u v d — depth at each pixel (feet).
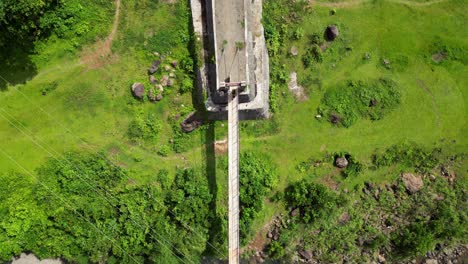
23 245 71.15
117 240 71.56
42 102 72.64
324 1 72.95
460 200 72.74
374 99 72.84
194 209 71.15
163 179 72.49
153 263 71.31
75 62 72.64
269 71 72.74
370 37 73.00
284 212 72.84
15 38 69.92
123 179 72.23
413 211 72.84
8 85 72.23
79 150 72.59
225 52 63.87
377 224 73.00
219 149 72.84
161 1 72.38
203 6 69.05
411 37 72.90
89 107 72.69
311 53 72.95
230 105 63.57
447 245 73.15
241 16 63.31
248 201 71.31
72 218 71.26
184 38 71.87
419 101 72.90
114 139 72.69
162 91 72.59
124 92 72.84
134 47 72.69
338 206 72.69
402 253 72.74
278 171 73.05
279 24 72.74
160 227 71.36
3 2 62.69
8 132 72.59
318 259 72.74
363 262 72.79
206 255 72.59
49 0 68.80
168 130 72.79
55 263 72.49
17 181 71.77
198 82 71.51
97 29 72.64
